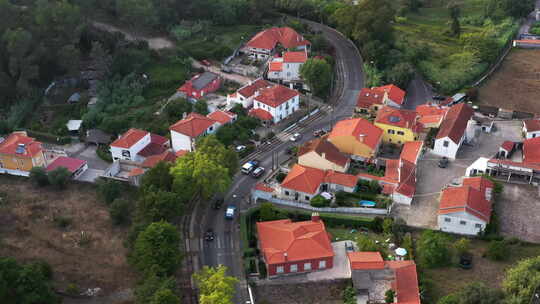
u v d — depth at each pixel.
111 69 164.75
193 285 95.75
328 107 156.38
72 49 156.38
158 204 102.25
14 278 85.38
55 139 142.25
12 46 149.38
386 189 117.75
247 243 104.38
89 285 95.69
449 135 128.50
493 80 174.62
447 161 129.25
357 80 169.50
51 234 107.69
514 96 164.62
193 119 134.00
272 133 141.12
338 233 109.56
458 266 99.56
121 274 98.31
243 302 93.56
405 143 133.88
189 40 182.75
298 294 95.56
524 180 120.94
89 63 169.62
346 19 185.00
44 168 126.31
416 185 121.12
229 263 101.44
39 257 101.44
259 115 145.88
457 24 199.50
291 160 131.62
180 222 111.56
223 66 171.62
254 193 116.88
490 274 97.25
